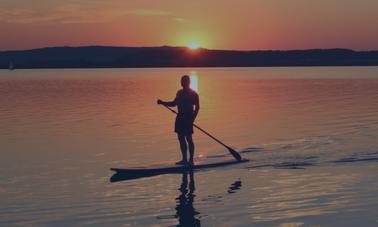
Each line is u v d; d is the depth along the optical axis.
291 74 87.75
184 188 9.32
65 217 7.57
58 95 36.97
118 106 27.30
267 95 35.03
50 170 10.98
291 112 22.83
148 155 12.72
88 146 14.15
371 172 10.15
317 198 8.31
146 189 9.28
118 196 8.79
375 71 98.94
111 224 7.21
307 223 7.06
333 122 18.69
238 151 12.93
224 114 22.41
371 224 6.93
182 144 11.39
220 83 55.72
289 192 8.77
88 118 21.34
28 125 19.11
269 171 10.57
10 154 12.98
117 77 82.19
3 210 7.95
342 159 11.55
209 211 7.80
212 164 11.22
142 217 7.54
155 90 42.97
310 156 12.00
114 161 11.98
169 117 21.56
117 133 16.66
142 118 21.22
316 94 35.09
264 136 15.42
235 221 7.26
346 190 8.77
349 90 39.03
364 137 14.74
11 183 9.79
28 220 7.43
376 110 22.91
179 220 7.37
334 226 6.89
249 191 8.95
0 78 79.81
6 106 27.69
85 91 42.00
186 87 11.45
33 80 69.81
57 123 19.66
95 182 9.87
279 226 6.97
